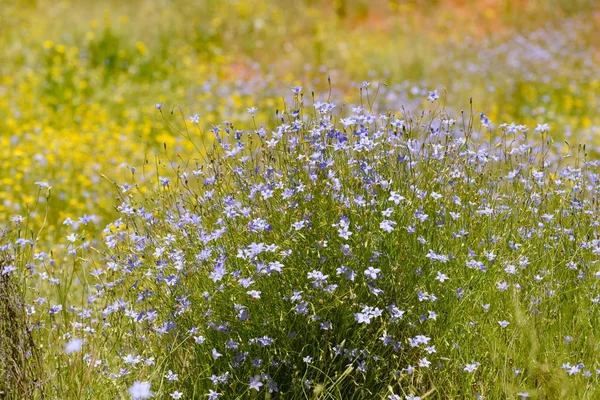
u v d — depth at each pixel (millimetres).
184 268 4047
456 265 4230
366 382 3873
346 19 20562
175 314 3992
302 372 3885
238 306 3758
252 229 3877
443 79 14797
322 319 3850
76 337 4262
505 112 12945
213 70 16266
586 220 4730
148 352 4039
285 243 3834
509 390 3738
